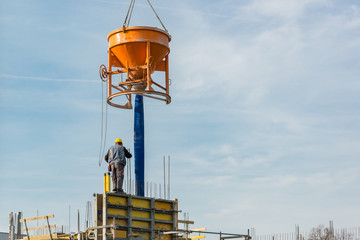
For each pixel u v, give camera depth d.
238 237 25.11
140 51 27.56
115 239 22.14
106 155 23.66
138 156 26.41
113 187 23.22
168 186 28.98
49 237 25.52
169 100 28.12
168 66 28.70
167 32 28.02
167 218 24.12
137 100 27.06
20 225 37.16
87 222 26.11
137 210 23.09
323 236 49.06
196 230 26.78
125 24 27.70
